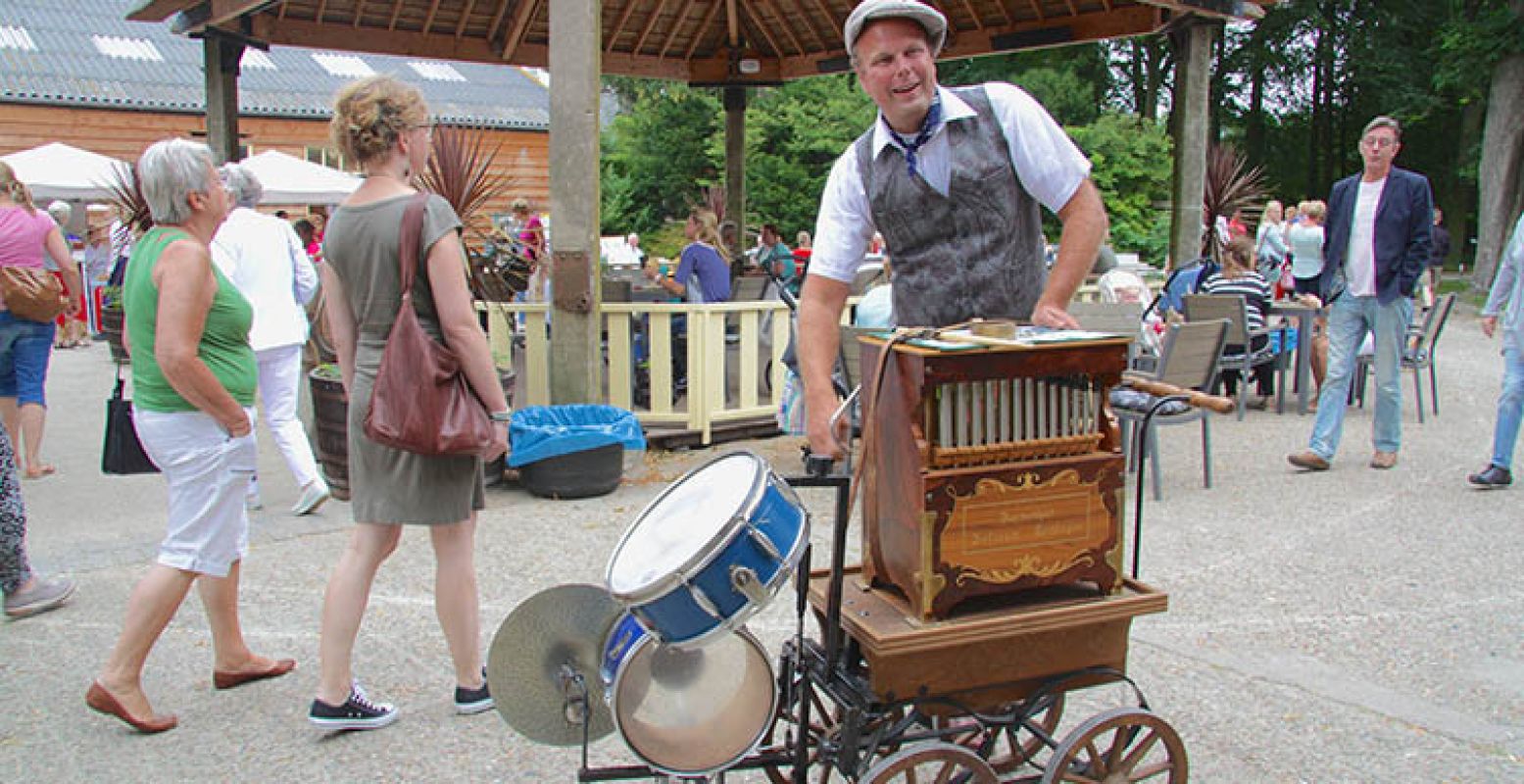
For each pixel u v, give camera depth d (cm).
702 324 676
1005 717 230
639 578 197
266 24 901
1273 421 789
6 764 297
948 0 1006
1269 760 293
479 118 2344
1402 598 418
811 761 236
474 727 319
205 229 319
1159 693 336
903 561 219
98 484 618
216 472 315
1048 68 2605
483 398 303
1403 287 603
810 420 242
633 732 215
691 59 1192
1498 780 282
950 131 243
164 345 298
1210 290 802
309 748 306
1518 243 561
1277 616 399
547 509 546
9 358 625
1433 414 808
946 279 250
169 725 318
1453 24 2191
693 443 687
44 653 376
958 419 209
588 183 591
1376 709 324
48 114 1973
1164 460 665
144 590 312
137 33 2188
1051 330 229
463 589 318
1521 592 423
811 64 1166
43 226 612
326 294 312
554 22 584
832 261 256
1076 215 245
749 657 226
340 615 308
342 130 301
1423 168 3406
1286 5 2878
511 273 812
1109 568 225
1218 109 3228
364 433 302
